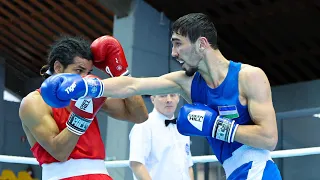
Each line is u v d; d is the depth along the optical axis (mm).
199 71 2012
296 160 7336
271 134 1896
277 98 8359
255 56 8047
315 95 7840
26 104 2086
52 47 2201
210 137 2039
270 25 7059
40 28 8523
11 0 7922
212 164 7520
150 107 6820
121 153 6621
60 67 2129
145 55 6945
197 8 7035
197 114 1942
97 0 6656
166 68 7219
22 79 10695
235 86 1964
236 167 1990
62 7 7691
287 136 7781
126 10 6887
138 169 2754
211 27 1969
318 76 8164
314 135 7445
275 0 6516
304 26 6938
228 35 7602
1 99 10031
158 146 2832
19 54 9789
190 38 1924
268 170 1968
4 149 9984
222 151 2033
